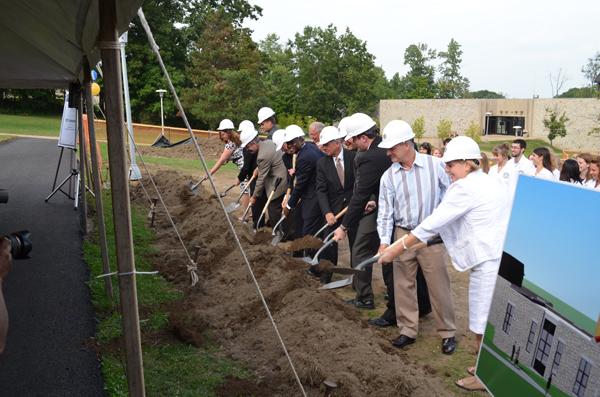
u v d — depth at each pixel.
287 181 8.55
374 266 8.10
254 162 9.26
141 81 41.12
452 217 4.20
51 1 3.41
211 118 38.66
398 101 52.03
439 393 4.16
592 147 47.19
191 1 43.06
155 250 7.68
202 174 16.95
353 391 3.96
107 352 4.53
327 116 49.78
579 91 77.69
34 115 43.59
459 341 5.40
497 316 2.51
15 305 5.50
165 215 10.03
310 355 4.48
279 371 4.40
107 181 13.12
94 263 6.85
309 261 5.98
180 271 6.73
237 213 10.75
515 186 2.46
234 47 39.94
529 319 2.25
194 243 7.93
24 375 4.12
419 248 4.98
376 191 5.75
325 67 49.03
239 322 5.37
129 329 3.12
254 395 4.04
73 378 4.09
